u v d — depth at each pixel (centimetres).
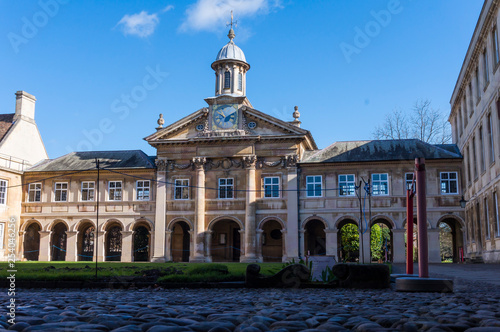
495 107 3253
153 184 5569
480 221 4031
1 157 5609
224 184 5372
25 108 6116
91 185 5688
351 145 5425
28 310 710
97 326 512
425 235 1173
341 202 5119
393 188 5047
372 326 512
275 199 5219
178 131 5572
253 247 5153
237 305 878
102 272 1908
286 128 5291
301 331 508
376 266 1491
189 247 5788
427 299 976
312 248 5619
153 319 602
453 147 5219
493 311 712
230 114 5450
